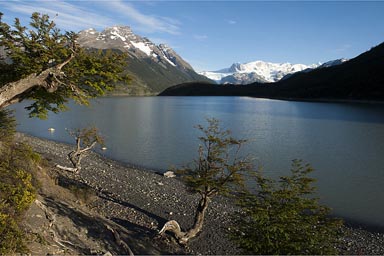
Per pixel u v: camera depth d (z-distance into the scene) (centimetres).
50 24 1512
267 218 1312
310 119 9188
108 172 3394
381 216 2489
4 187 1164
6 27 1457
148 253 1605
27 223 1232
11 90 1343
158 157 4491
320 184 3281
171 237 1889
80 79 1642
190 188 2005
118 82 1759
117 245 1520
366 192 3041
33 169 1914
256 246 1289
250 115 10544
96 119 9025
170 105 15950
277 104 16900
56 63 1527
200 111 12231
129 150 4922
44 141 5044
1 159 1549
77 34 1541
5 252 940
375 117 9669
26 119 8481
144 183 3105
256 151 4809
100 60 1609
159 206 2466
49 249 1130
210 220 2245
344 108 13500
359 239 2088
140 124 8069
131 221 2095
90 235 1498
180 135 6406
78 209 1814
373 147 5159
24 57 1468
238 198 1644
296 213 1320
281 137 6122
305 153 4725
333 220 1377
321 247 1283
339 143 5519
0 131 1912
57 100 1742
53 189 2036
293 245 1234
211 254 1800
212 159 1880
